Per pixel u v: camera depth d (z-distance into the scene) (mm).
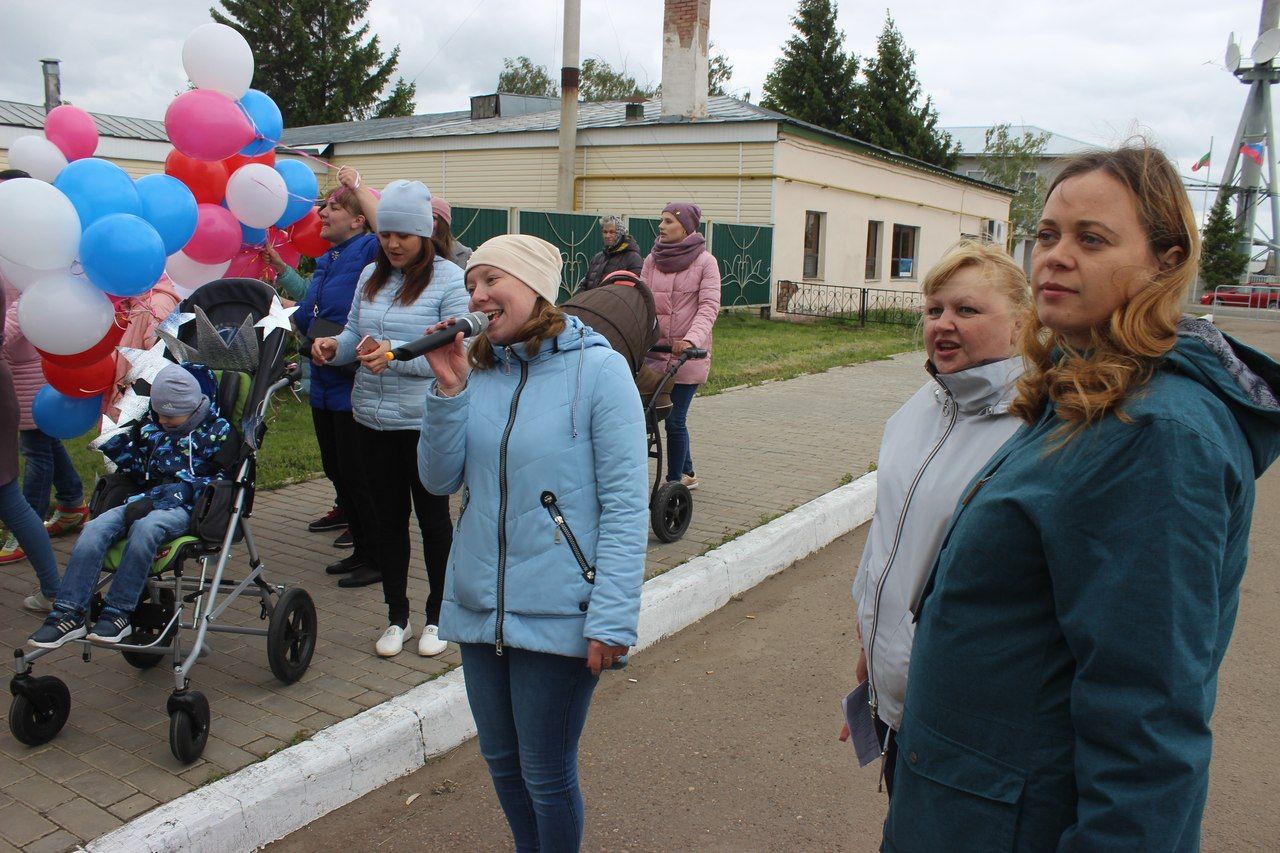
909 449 2209
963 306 2074
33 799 3031
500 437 2484
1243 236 34000
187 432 3824
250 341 3883
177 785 3121
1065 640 1490
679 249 6273
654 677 4391
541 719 2484
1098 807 1381
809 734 3877
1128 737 1356
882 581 2145
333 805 3303
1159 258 1470
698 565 5270
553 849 2582
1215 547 1339
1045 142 35094
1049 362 1633
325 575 5219
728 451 8336
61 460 5586
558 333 2498
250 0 45125
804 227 21922
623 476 2463
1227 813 3332
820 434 9133
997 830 1552
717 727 3924
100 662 4105
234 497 3789
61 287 4320
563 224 17297
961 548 1591
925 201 27016
